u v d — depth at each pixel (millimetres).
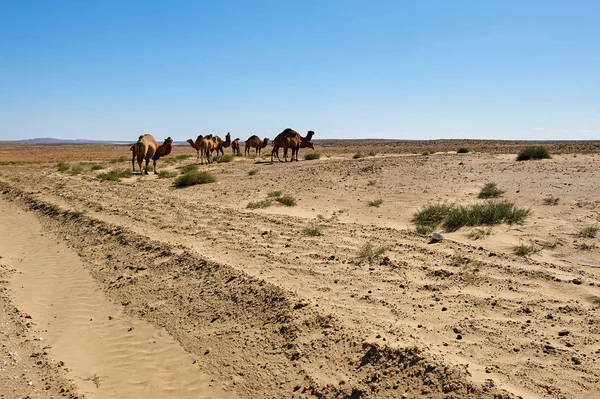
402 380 4906
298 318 6324
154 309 7621
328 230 10898
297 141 26984
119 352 6469
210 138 29625
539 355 5090
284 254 9211
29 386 5504
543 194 12719
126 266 9633
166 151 25641
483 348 5320
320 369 5398
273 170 22281
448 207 11719
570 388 4496
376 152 41906
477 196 13289
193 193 18000
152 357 6281
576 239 8945
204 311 7230
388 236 10148
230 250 9711
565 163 18250
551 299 6426
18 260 10758
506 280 7180
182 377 5773
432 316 6184
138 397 5434
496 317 6039
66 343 6715
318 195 15359
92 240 11781
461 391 4527
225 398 5305
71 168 33094
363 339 5629
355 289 7262
